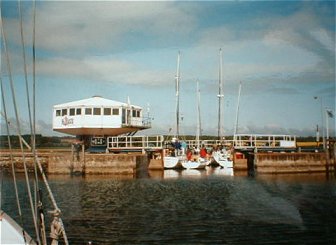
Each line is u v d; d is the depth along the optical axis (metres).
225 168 55.25
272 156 48.88
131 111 53.00
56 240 6.66
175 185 37.53
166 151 56.94
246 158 54.41
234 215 23.06
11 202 25.30
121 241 17.72
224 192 32.69
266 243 17.31
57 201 28.00
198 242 17.53
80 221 21.58
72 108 51.59
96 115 51.16
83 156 45.78
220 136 68.62
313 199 28.64
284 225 20.50
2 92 6.22
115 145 53.34
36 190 6.09
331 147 50.25
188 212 24.17
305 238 18.22
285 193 31.58
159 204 27.12
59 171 45.53
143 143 52.56
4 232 6.57
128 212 24.22
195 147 64.75
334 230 19.11
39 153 46.34
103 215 23.25
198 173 49.59
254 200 28.33
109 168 45.78
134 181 40.78
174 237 18.31
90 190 34.03
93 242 17.61
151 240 17.94
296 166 49.12
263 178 43.50
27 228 18.62
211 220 21.84
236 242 17.42
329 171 49.38
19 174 43.91
